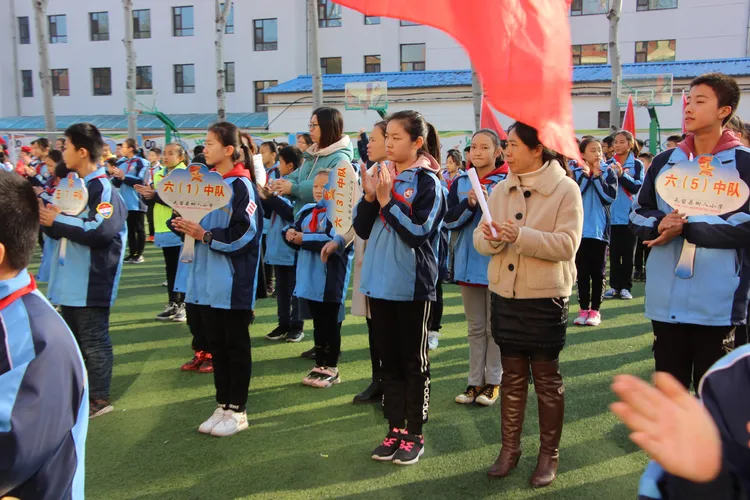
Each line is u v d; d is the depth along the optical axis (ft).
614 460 10.26
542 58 7.22
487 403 12.69
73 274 11.82
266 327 18.95
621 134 22.21
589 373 14.42
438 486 9.43
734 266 8.70
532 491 9.28
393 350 10.42
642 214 9.52
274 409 12.52
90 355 12.14
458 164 29.94
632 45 75.20
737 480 3.22
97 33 93.81
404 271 9.88
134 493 9.23
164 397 13.17
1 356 4.32
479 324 12.83
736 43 71.15
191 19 89.56
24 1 95.96
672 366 9.32
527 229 8.95
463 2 7.00
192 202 11.02
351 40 84.58
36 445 4.22
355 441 11.05
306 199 14.96
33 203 4.73
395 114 10.41
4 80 96.84
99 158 12.26
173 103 90.99
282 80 86.63
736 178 8.51
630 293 23.24
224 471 9.92
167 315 19.83
